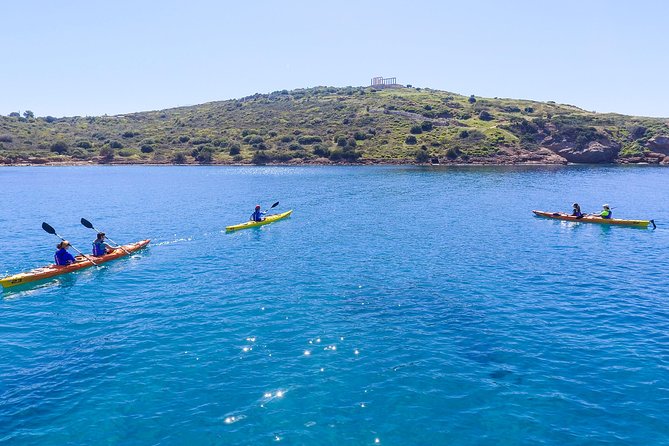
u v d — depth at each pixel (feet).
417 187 223.10
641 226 118.73
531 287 69.46
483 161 387.96
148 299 65.36
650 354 47.85
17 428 36.55
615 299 64.13
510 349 49.19
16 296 67.77
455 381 42.83
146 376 44.06
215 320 57.21
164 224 125.39
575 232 112.06
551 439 34.88
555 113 520.83
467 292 67.31
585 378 43.29
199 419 37.42
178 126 560.20
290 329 54.39
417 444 34.42
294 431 35.83
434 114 515.91
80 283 73.46
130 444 34.58
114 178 285.64
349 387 41.91
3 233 113.39
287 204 166.40
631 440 34.76
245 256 89.66
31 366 46.47
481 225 121.70
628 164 395.75
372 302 63.26
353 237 107.14
